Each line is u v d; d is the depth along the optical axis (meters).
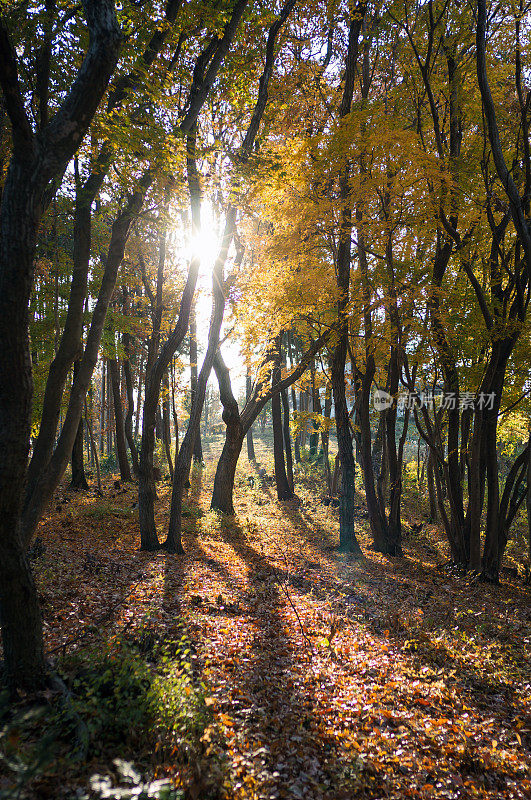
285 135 14.20
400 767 3.91
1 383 3.74
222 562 10.88
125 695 3.90
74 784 3.04
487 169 10.61
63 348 6.74
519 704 5.24
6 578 3.99
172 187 6.75
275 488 23.69
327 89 13.33
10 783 2.92
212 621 6.83
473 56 10.97
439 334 11.22
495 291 11.57
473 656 6.35
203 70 8.74
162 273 18.05
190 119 8.34
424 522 19.27
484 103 8.08
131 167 6.84
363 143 9.35
